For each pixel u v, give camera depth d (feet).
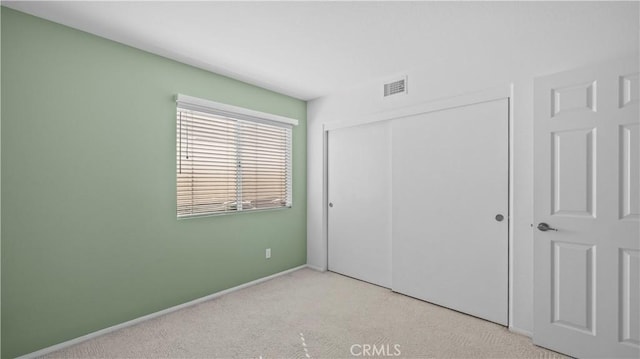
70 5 6.19
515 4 6.24
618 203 5.92
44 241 6.71
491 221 8.11
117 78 7.79
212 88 9.87
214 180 9.96
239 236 10.72
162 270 8.68
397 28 7.17
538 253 6.84
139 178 8.20
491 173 8.09
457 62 8.58
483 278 8.26
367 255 11.33
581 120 6.29
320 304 9.29
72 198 7.08
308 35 7.51
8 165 6.26
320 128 12.69
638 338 5.74
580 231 6.31
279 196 12.19
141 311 8.23
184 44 7.97
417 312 8.70
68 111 7.01
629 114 5.80
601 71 6.07
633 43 5.98
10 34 6.27
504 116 7.84
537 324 6.88
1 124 6.17
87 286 7.30
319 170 12.73
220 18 6.72
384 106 10.41
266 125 11.66
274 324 8.00
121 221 7.86
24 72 6.44
